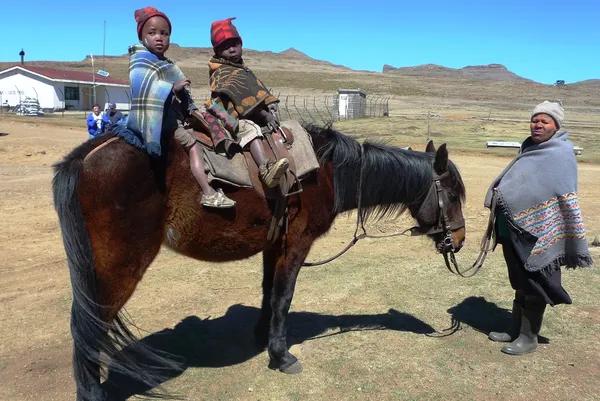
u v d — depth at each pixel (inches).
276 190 150.8
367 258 288.0
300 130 161.9
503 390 157.8
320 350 182.2
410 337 192.9
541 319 179.2
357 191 175.0
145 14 136.2
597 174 632.4
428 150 196.7
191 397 153.9
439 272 264.8
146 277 255.0
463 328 201.6
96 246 133.4
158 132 132.4
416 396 154.3
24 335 192.5
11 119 1251.8
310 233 165.3
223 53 150.2
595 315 211.0
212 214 144.4
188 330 198.8
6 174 577.0
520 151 181.6
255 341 185.5
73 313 132.6
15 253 290.7
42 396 153.7
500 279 255.3
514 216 171.5
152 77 133.6
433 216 181.8
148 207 137.3
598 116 1759.4
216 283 248.2
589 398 153.8
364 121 1264.8
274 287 165.3
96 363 136.9
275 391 157.1
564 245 168.6
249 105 144.8
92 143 137.6
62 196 130.0
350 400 152.4
